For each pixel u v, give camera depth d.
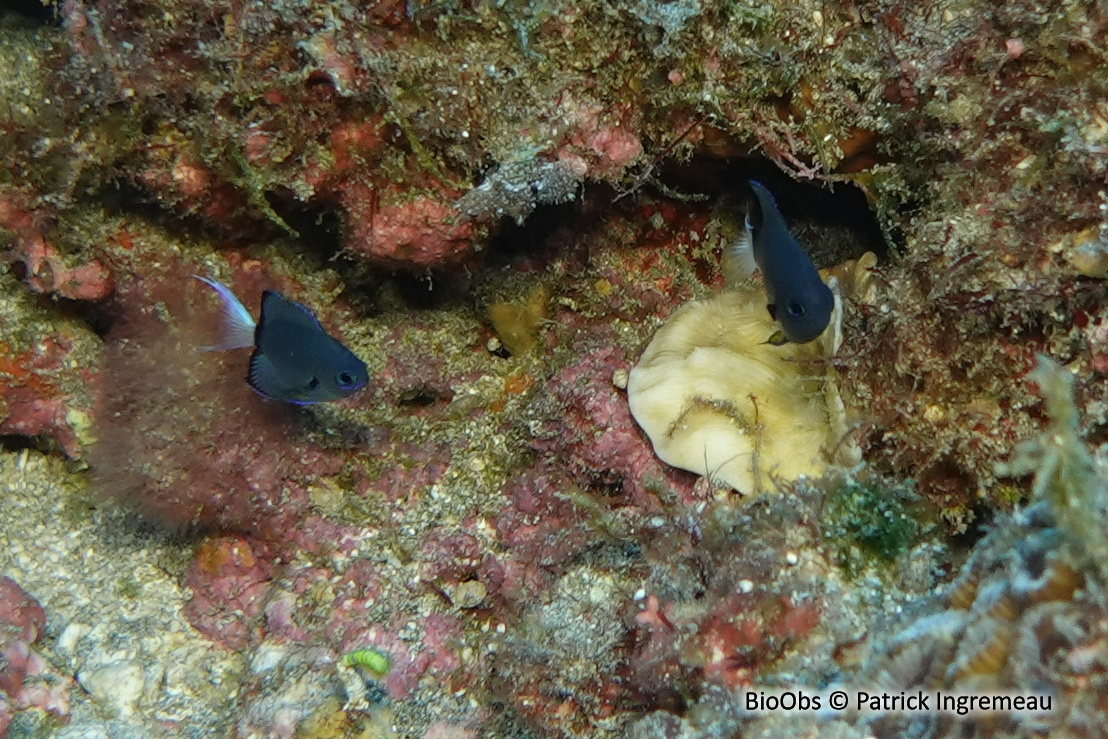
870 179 0.46
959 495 0.44
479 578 0.50
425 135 0.46
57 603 0.52
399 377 0.53
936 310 0.43
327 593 0.51
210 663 0.52
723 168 0.50
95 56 0.47
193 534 0.53
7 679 0.49
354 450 0.52
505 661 0.48
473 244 0.49
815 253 0.52
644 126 0.47
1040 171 0.42
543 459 0.51
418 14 0.44
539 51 0.45
